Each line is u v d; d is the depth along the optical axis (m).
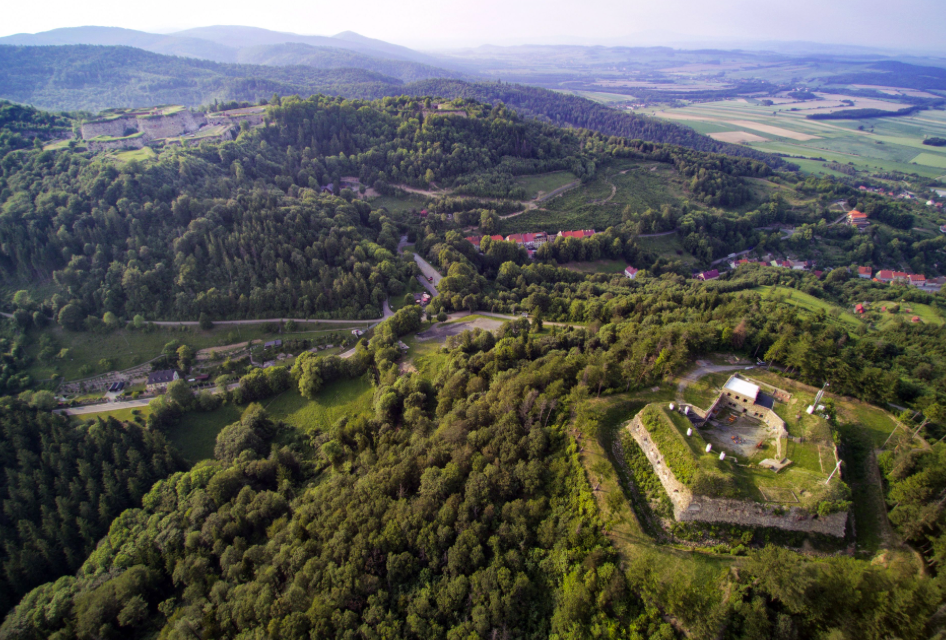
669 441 68.12
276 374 128.38
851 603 48.38
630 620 53.69
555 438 78.69
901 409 82.06
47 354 127.00
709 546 58.78
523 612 59.50
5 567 86.62
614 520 62.88
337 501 82.19
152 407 117.50
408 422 101.50
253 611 68.19
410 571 66.94
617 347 102.31
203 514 89.75
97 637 73.06
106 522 96.19
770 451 68.50
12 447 101.00
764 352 97.00
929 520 56.03
